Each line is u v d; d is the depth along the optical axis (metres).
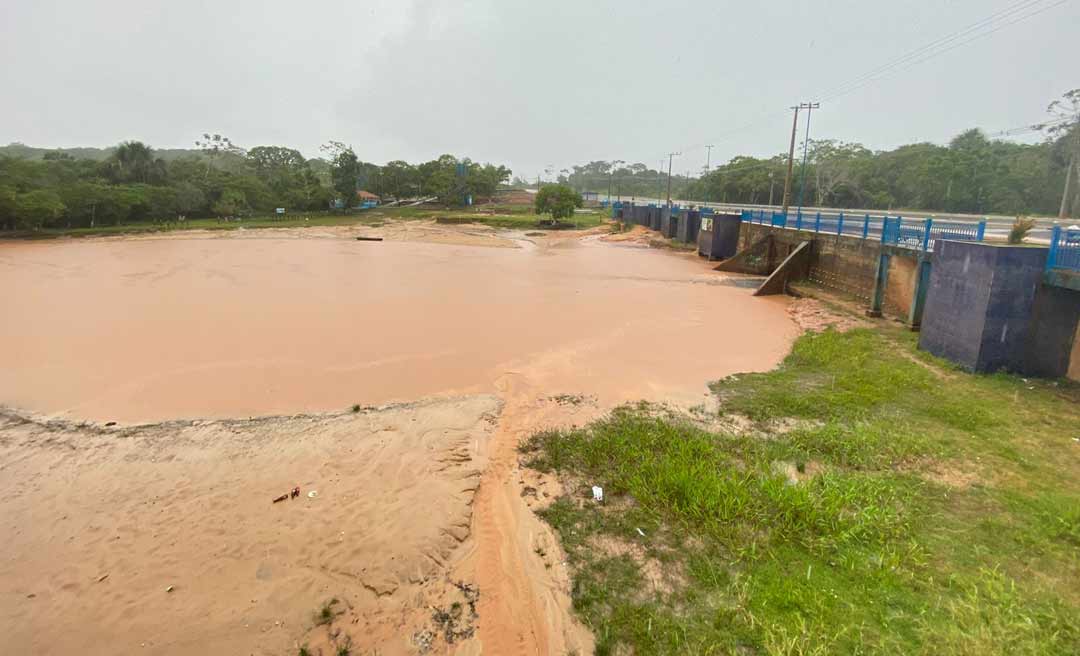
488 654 5.49
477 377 14.01
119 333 17.77
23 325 18.58
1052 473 8.08
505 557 6.90
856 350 14.96
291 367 14.73
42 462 9.77
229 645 5.73
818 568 6.07
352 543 7.31
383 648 5.64
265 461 9.66
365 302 22.77
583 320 19.91
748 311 21.56
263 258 37.16
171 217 62.19
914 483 7.85
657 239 49.56
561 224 65.00
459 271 32.06
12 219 48.19
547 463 9.03
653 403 11.91
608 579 6.15
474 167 109.50
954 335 13.10
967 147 54.78
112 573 6.91
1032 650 4.82
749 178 77.06
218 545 7.38
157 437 10.70
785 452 9.00
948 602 5.46
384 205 94.88
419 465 9.34
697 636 5.22
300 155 107.94
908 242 17.98
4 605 6.42
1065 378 11.98
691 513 7.21
